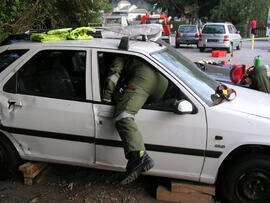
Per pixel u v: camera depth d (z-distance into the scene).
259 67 5.31
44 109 3.21
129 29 3.65
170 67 3.12
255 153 2.98
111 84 2.94
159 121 2.97
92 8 10.89
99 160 3.23
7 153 3.48
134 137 2.81
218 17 34.97
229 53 17.61
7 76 3.32
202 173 3.04
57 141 3.27
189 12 42.12
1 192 3.39
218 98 3.10
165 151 3.03
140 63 3.05
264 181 2.97
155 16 20.59
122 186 3.55
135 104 2.86
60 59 3.58
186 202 3.22
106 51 3.12
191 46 23.50
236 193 3.05
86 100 3.13
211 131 2.90
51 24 9.37
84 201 3.26
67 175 3.78
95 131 3.13
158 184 3.59
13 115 3.31
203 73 3.78
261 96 3.63
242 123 2.87
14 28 7.73
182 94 2.98
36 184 3.57
